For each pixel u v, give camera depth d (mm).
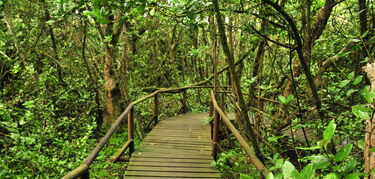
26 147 3693
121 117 3918
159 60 10367
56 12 4094
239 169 4266
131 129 4641
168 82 10633
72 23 6973
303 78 4191
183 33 9047
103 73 7367
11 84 5938
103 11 1978
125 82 7777
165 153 4715
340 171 928
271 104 5121
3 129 3988
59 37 8109
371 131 1253
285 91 4211
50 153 4645
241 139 2799
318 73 2980
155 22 8164
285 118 3697
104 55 7266
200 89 10703
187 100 10805
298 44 2094
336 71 3816
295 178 916
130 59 8555
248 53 4891
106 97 7621
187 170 4031
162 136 5766
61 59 7703
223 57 7078
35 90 5883
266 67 5250
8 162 3568
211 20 4039
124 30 7609
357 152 2498
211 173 3963
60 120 6070
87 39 7867
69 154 4902
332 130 917
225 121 3578
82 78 7812
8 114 3240
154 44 10297
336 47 3281
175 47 9875
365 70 1398
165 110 10273
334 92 2820
